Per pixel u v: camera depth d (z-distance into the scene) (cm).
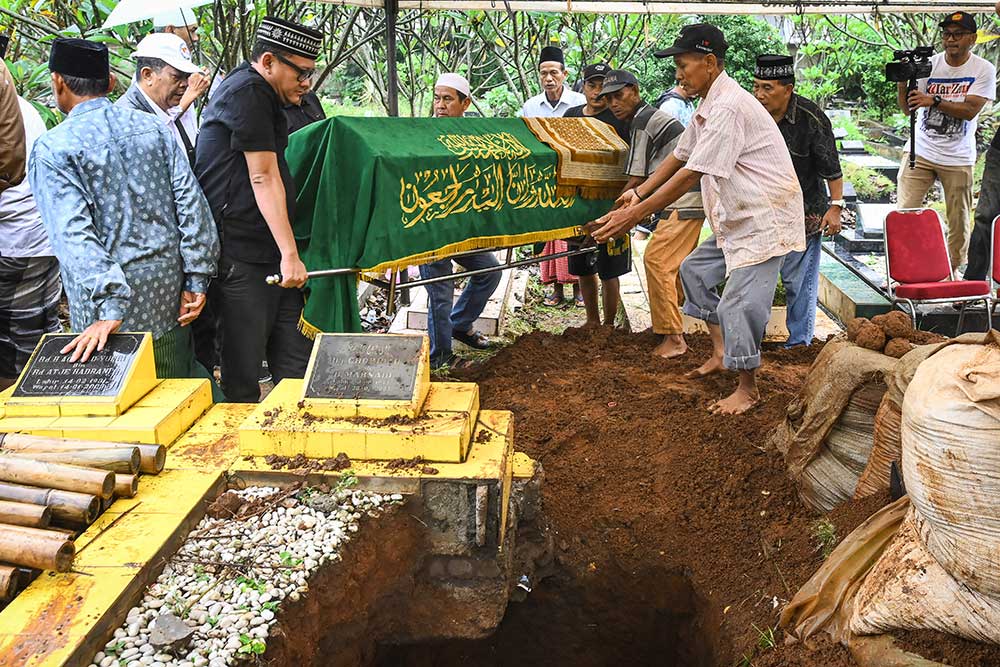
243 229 429
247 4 812
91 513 286
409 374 353
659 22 1115
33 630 238
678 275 655
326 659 311
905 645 287
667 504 422
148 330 396
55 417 342
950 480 267
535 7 704
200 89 529
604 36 1134
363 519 315
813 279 622
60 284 540
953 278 701
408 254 479
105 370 354
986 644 277
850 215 1069
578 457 465
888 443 350
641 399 514
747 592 367
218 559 289
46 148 371
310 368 357
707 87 445
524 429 489
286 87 416
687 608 400
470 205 506
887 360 363
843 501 378
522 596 403
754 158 439
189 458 338
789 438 415
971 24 708
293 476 328
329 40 984
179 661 243
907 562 293
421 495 330
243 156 421
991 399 260
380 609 341
